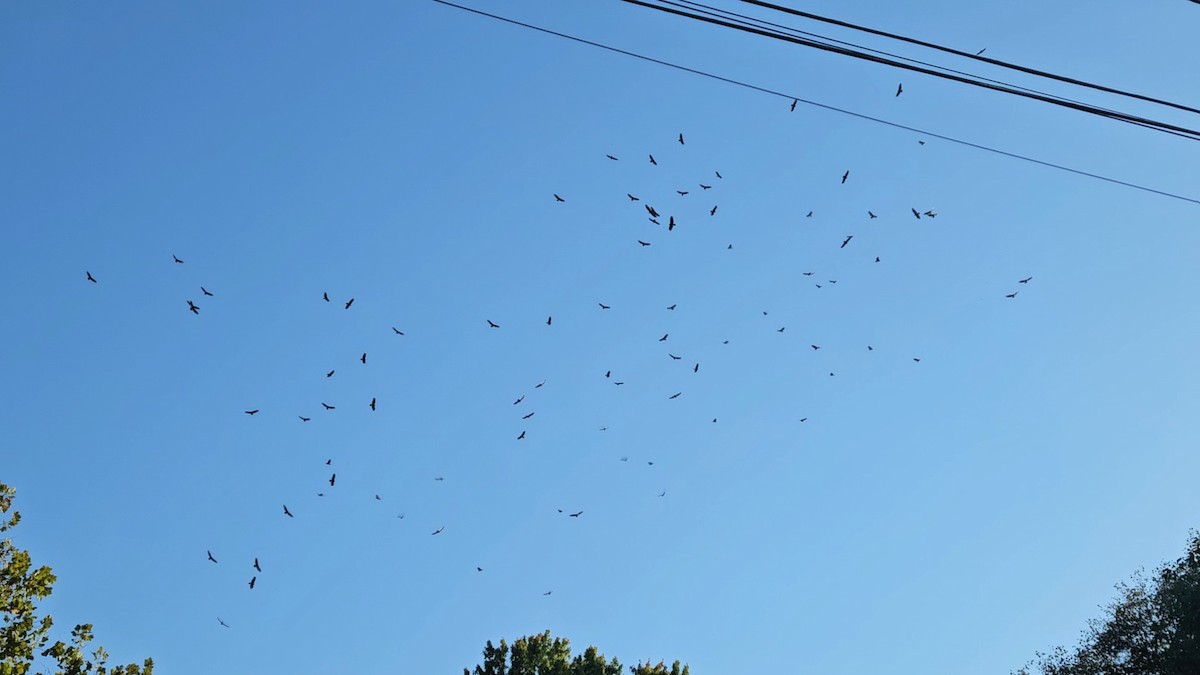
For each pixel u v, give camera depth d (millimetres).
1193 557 44219
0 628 29875
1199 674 41062
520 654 42344
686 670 46062
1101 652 44906
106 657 31516
